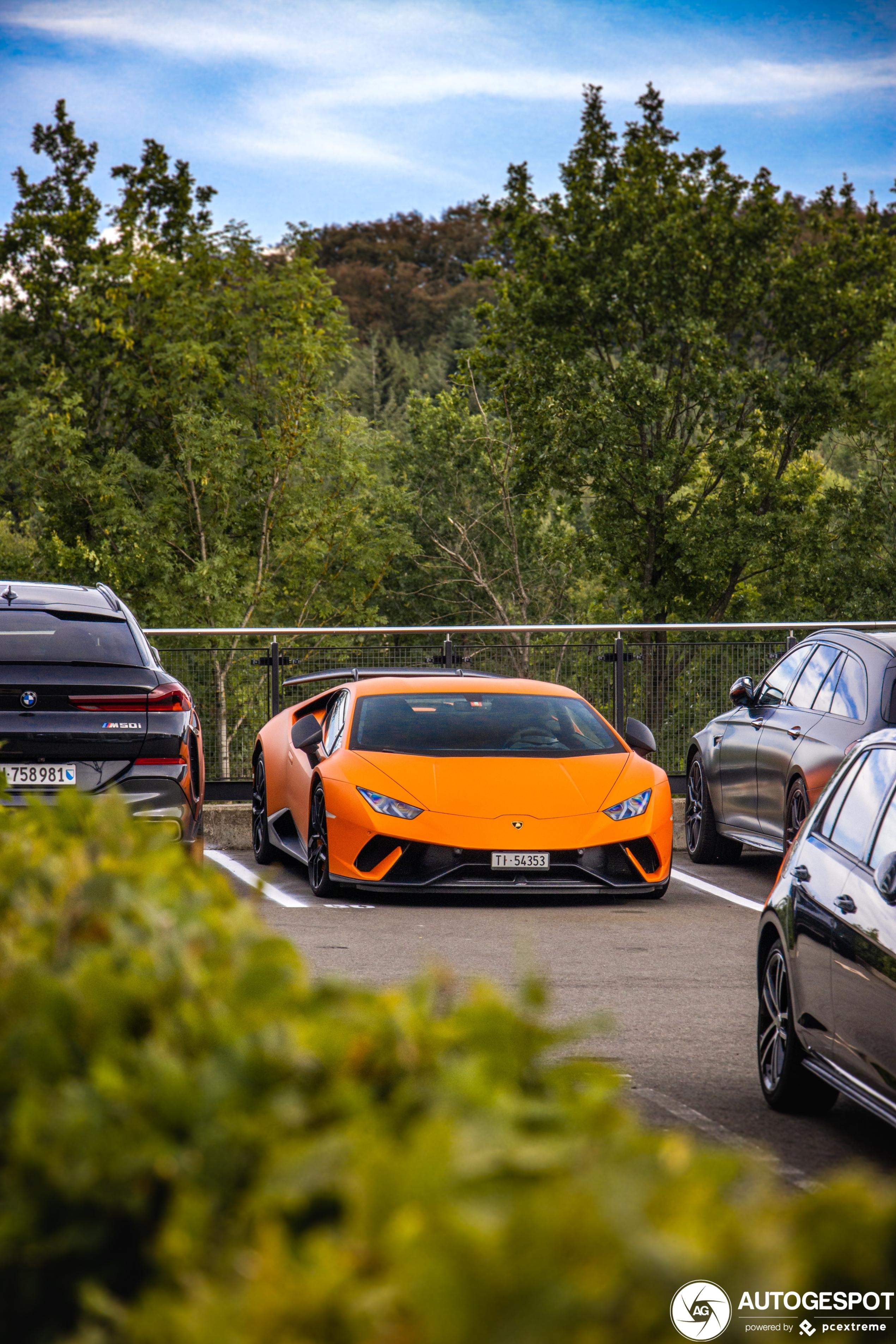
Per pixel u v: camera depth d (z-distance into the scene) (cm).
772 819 2184
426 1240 218
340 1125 303
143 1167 299
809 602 7875
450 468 10081
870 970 882
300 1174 270
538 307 8250
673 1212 231
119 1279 301
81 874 498
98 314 8788
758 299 8325
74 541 8362
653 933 1783
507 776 1991
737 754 2345
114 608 1827
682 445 8094
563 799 1964
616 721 2950
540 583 9956
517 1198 239
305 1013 372
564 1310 208
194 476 8194
